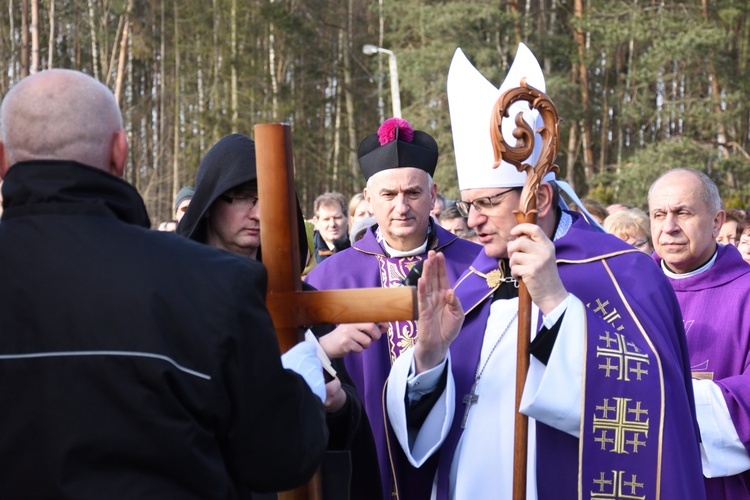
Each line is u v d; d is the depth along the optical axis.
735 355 4.03
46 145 2.20
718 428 3.78
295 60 39.41
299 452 2.19
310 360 2.43
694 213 4.11
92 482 2.01
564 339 3.12
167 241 2.18
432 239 4.78
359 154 4.75
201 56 35.88
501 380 3.41
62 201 2.16
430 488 3.54
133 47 33.53
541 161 3.14
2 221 2.19
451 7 28.36
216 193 3.02
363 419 3.24
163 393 2.04
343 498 2.87
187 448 2.04
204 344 2.08
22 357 2.08
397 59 29.31
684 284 4.19
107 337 2.06
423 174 4.61
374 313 2.43
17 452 2.05
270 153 2.48
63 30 39.38
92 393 2.04
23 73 26.05
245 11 35.41
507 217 3.36
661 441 3.08
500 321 3.49
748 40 29.83
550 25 33.56
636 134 36.12
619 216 5.75
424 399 3.42
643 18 27.56
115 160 2.29
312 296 2.46
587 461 3.08
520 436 3.11
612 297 3.29
